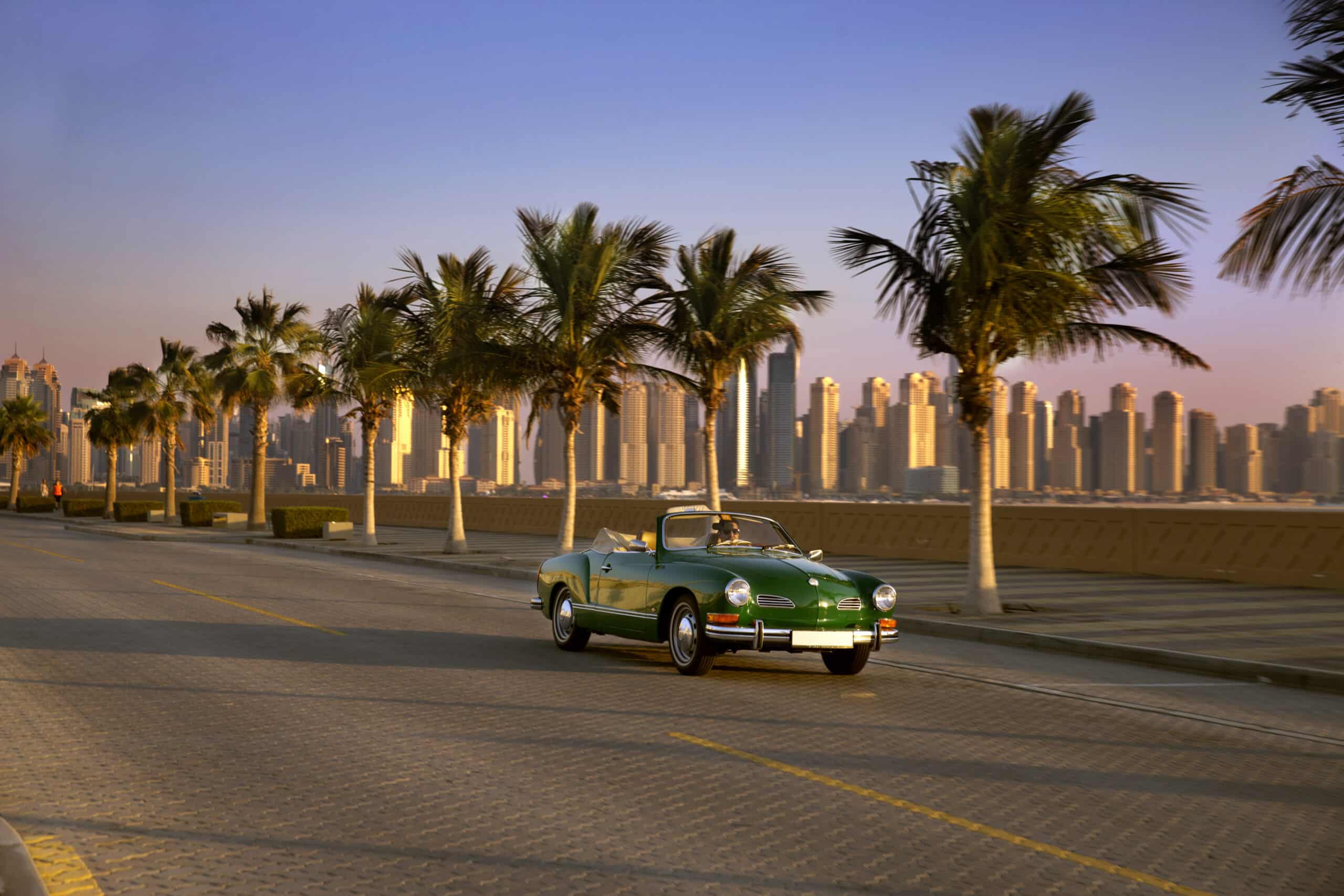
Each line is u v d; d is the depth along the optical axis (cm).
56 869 492
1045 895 476
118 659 1120
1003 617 1588
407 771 677
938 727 848
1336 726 896
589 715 862
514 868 500
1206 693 1051
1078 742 806
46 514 6712
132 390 5650
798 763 714
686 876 492
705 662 1055
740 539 1180
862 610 1057
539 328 2412
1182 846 549
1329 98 1183
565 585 1246
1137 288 1565
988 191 1532
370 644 1262
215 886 473
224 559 2797
